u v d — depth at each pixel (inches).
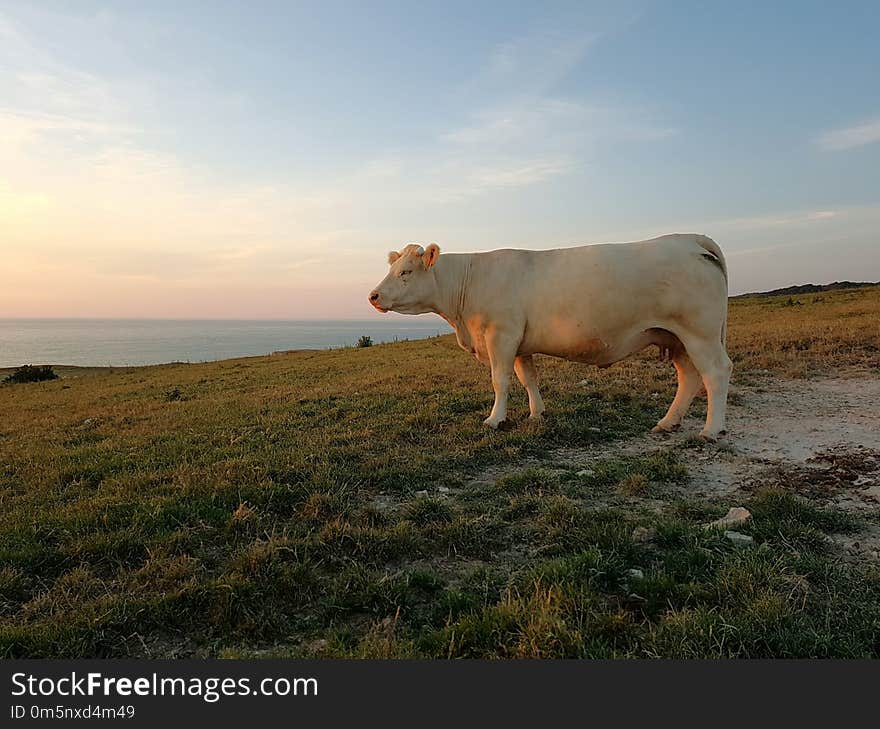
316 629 140.7
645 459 257.0
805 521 181.6
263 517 201.9
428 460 264.8
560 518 185.8
